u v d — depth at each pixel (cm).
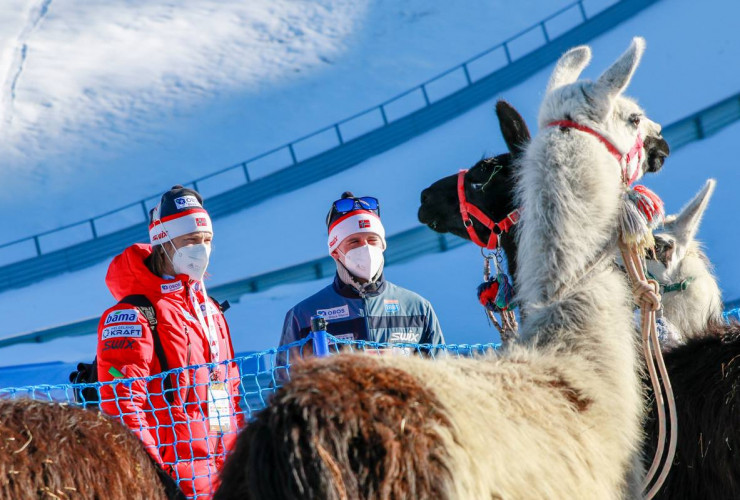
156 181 3148
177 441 333
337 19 4225
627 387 256
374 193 2441
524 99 2755
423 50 3738
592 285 272
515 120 339
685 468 294
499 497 198
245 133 3384
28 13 4366
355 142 2852
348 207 404
